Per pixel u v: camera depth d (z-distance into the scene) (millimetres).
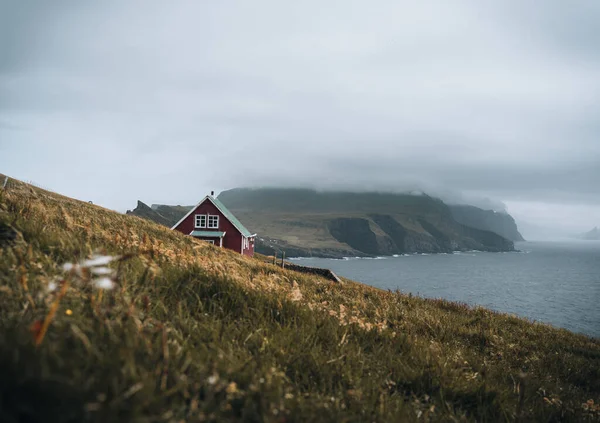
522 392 4730
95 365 2938
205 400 3129
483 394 5430
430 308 17328
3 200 6918
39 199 9070
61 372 2689
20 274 4090
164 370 3115
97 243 6656
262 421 3143
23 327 2992
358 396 4207
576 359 11414
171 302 5344
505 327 15664
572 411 5887
